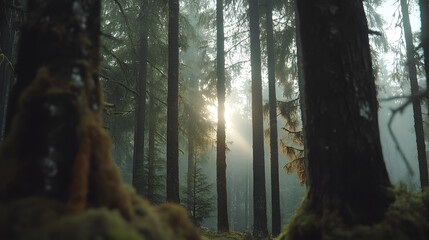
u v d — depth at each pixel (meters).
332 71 2.88
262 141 11.22
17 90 1.95
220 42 12.55
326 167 2.76
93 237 1.41
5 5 6.35
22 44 1.99
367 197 2.59
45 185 1.64
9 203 1.54
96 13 2.26
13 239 1.39
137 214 1.82
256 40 11.70
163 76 15.12
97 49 2.15
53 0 1.96
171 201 9.21
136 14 13.15
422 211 2.44
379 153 2.79
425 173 11.47
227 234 10.55
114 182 1.80
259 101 11.38
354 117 2.77
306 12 3.15
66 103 1.77
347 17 3.00
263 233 10.60
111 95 13.43
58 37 1.88
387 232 2.36
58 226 1.42
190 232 2.08
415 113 11.88
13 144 1.70
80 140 1.74
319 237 2.58
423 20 7.84
